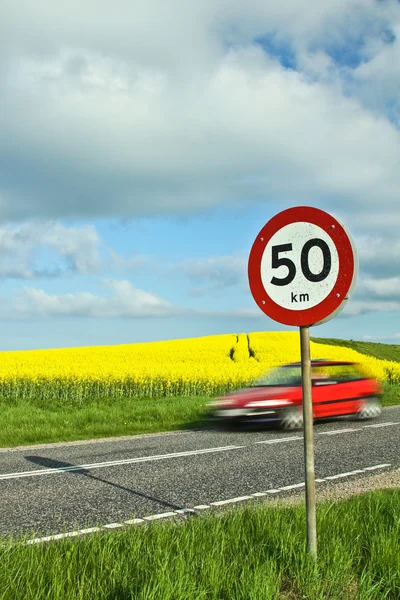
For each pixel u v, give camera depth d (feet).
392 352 217.97
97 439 35.04
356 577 10.44
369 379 45.14
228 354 126.21
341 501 16.69
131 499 18.89
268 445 31.01
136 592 8.85
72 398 64.23
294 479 22.08
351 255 10.69
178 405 48.70
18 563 10.39
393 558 10.64
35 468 24.72
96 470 24.09
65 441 34.55
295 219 11.55
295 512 13.74
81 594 9.04
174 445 31.40
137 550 11.05
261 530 12.55
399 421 43.01
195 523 13.23
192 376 67.92
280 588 9.87
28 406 52.75
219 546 11.40
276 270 11.75
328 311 10.89
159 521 15.57
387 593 9.64
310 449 11.02
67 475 23.03
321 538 11.94
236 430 38.29
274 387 39.40
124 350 129.80
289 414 37.58
